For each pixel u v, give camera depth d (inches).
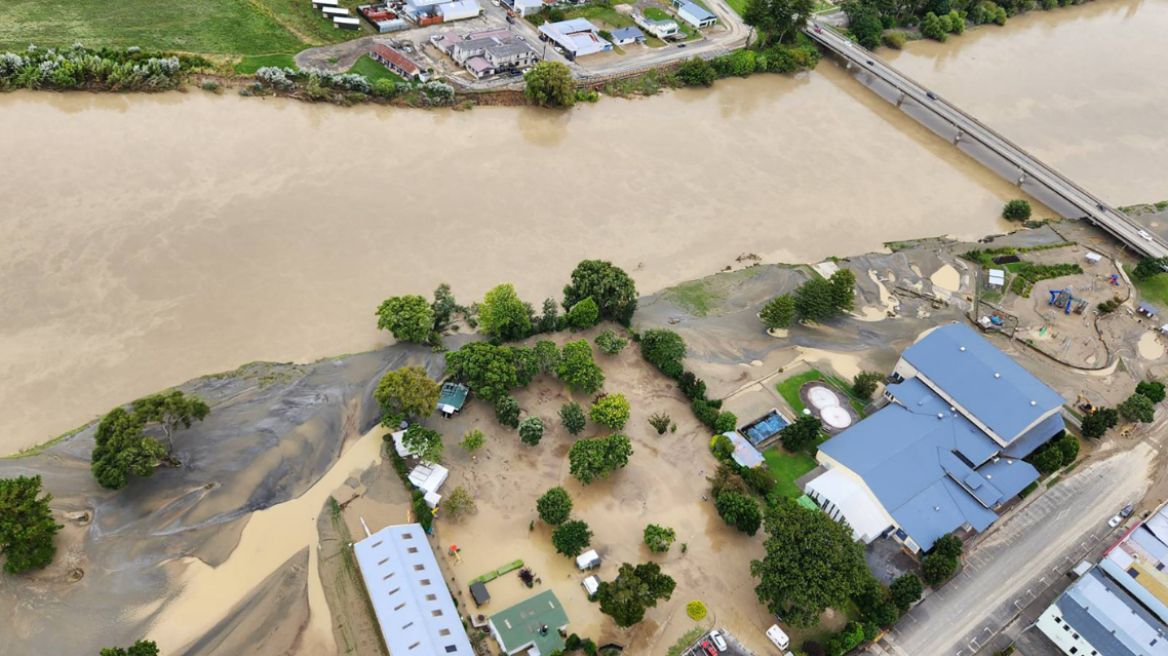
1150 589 3875.5
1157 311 5846.5
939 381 4739.2
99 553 3646.7
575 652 3558.1
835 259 5999.0
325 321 5000.0
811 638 3695.9
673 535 3934.5
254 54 7140.8
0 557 3540.8
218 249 5354.3
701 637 3656.5
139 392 4421.8
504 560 3868.1
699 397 4722.0
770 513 3905.0
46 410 4279.0
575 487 4229.8
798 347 5251.0
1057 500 4453.7
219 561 3698.3
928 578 3917.3
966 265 6097.4
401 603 3469.5
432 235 5733.3
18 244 5152.6
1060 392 5098.4
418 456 4239.7
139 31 7160.4
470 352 4579.2
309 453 4192.9
